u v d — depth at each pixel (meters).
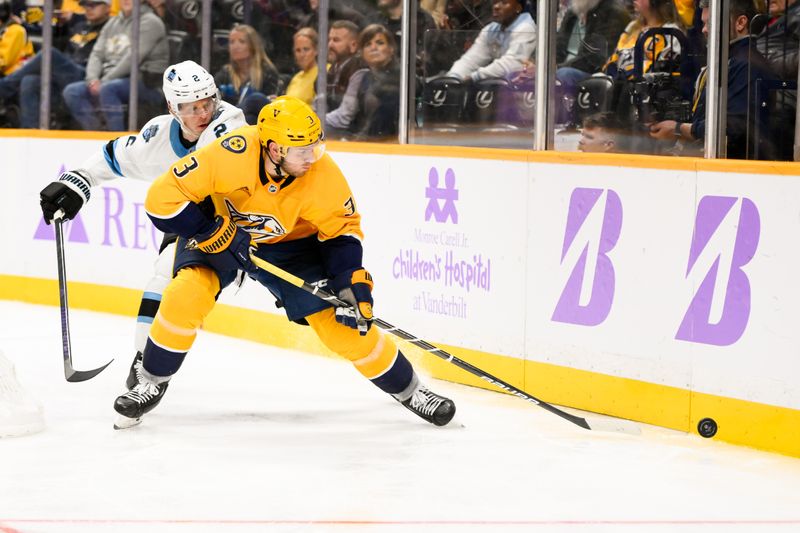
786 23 13.66
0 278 22.55
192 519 9.13
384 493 9.91
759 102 13.77
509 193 14.12
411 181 15.60
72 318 20.23
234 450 11.41
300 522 9.07
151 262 20.06
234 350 17.27
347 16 17.84
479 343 14.57
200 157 11.30
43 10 22.11
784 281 11.19
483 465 10.89
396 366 12.30
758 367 11.45
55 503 9.54
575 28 15.07
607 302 12.97
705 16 14.08
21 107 23.11
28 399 12.05
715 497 9.87
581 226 13.27
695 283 12.03
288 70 18.94
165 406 13.41
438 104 16.70
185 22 20.08
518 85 16.02
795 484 10.29
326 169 11.67
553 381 13.63
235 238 11.48
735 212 11.62
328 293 11.68
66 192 13.20
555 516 9.28
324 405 13.58
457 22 16.41
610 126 15.09
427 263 15.36
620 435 12.12
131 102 20.83
